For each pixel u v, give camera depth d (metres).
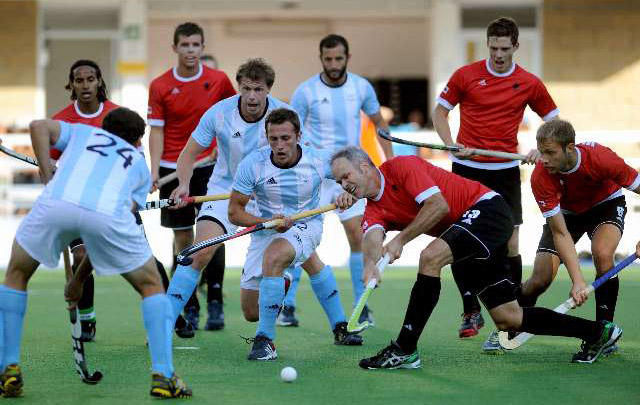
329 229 51.34
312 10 69.81
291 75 75.75
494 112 28.88
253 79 24.67
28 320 31.11
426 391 19.78
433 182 21.09
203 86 30.75
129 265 18.72
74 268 25.94
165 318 18.98
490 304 22.02
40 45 68.00
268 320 23.52
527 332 22.41
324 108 30.23
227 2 69.38
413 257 51.56
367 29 76.50
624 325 29.19
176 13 69.50
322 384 20.45
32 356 24.06
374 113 31.08
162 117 30.81
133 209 19.81
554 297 36.50
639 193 22.94
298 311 33.41
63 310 33.69
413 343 21.95
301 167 23.53
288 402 18.84
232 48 75.06
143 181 19.23
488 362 23.02
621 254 50.56
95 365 22.83
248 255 24.58
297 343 26.12
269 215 24.14
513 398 19.19
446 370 21.95
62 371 22.02
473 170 29.08
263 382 20.69
